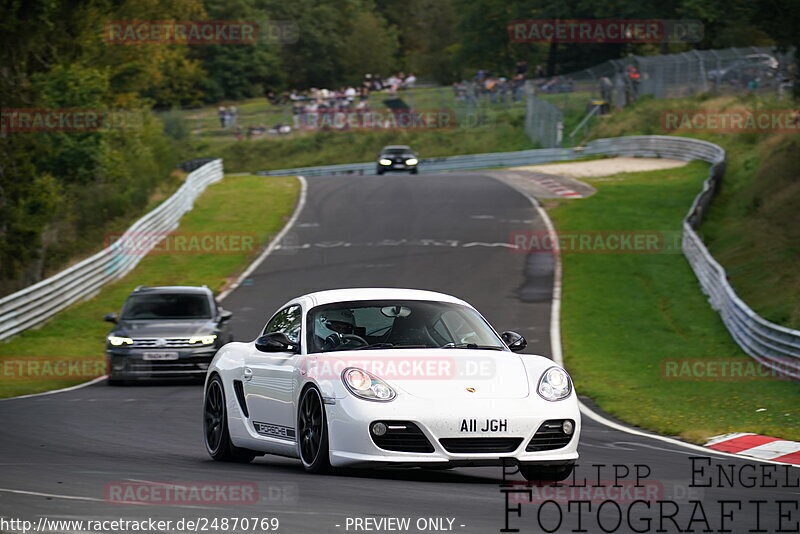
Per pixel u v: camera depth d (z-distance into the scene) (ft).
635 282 349.41
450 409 87.97
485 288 341.82
